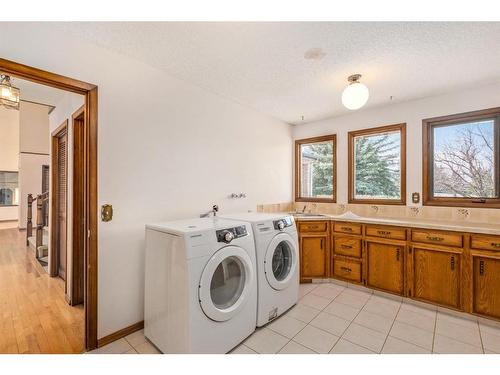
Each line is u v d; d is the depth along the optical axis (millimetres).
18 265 3764
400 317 2348
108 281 1963
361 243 2957
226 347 1821
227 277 1965
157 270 1882
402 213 3131
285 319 2320
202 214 2609
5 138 7941
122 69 2074
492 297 2184
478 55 2043
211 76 2469
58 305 2537
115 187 2020
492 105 2584
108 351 1846
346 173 3625
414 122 3053
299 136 4148
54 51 1725
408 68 2275
